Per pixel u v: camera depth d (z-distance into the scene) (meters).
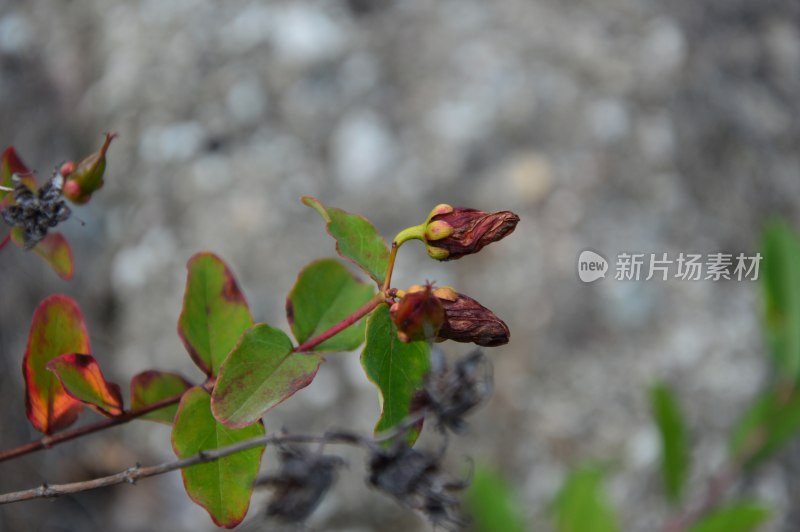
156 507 0.97
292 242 1.01
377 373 0.52
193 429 0.53
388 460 0.52
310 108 1.07
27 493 0.53
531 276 0.97
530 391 0.95
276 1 1.14
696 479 0.94
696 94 1.10
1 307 1.04
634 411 0.95
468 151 1.03
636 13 1.14
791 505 0.96
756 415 0.73
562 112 1.05
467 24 1.11
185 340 0.55
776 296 0.73
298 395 0.95
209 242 1.02
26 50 1.19
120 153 1.09
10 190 0.55
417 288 0.52
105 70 1.14
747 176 1.08
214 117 1.08
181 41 1.13
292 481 0.53
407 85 1.07
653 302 0.98
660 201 1.02
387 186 1.02
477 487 0.69
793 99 1.19
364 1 1.14
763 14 1.25
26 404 0.55
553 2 1.14
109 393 0.55
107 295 1.05
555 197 1.01
